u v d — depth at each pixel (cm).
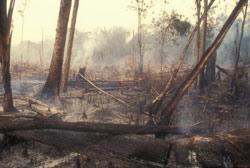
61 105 790
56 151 391
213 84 1247
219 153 267
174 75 466
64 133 340
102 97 991
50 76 851
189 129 381
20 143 410
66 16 852
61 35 852
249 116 699
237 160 259
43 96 835
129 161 283
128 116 648
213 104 879
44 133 349
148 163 274
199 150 275
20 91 1048
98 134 334
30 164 348
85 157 323
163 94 473
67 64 1102
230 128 587
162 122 413
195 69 404
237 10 381
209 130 400
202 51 1284
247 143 282
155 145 300
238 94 988
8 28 509
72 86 1347
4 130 351
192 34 450
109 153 298
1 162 349
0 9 485
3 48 513
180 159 271
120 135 327
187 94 1095
